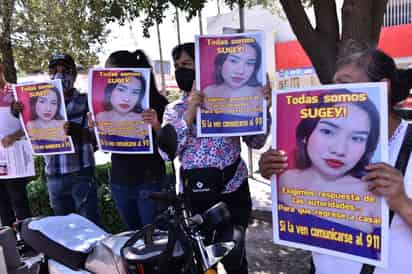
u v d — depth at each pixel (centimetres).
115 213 448
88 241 238
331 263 150
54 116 338
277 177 151
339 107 135
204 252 165
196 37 236
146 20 449
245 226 257
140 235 189
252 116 236
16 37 800
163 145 174
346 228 137
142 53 317
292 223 148
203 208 243
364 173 131
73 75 359
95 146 348
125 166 312
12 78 693
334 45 342
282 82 1888
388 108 133
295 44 1820
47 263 247
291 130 146
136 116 292
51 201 376
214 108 238
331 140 137
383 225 129
